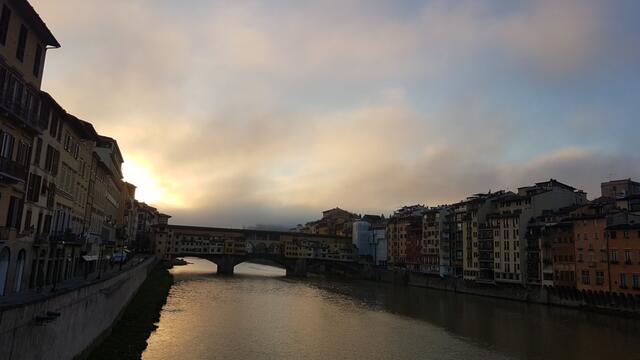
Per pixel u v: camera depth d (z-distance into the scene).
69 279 57.94
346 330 71.69
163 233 197.00
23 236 41.03
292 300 107.38
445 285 141.88
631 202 101.44
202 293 111.50
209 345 56.59
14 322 23.50
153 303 78.19
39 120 41.66
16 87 36.56
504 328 75.50
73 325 34.34
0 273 37.88
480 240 134.38
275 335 65.50
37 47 39.81
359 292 132.38
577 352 59.00
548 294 107.50
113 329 53.59
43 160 45.00
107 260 93.19
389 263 191.12
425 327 75.88
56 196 51.09
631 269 89.31
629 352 59.12
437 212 158.38
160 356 48.94
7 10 34.12
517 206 126.94
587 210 108.25
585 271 98.69
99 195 80.38
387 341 64.31
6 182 36.50
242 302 99.06
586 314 92.06
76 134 58.06
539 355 57.31
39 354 27.31
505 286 120.75
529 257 115.94
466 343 63.81
